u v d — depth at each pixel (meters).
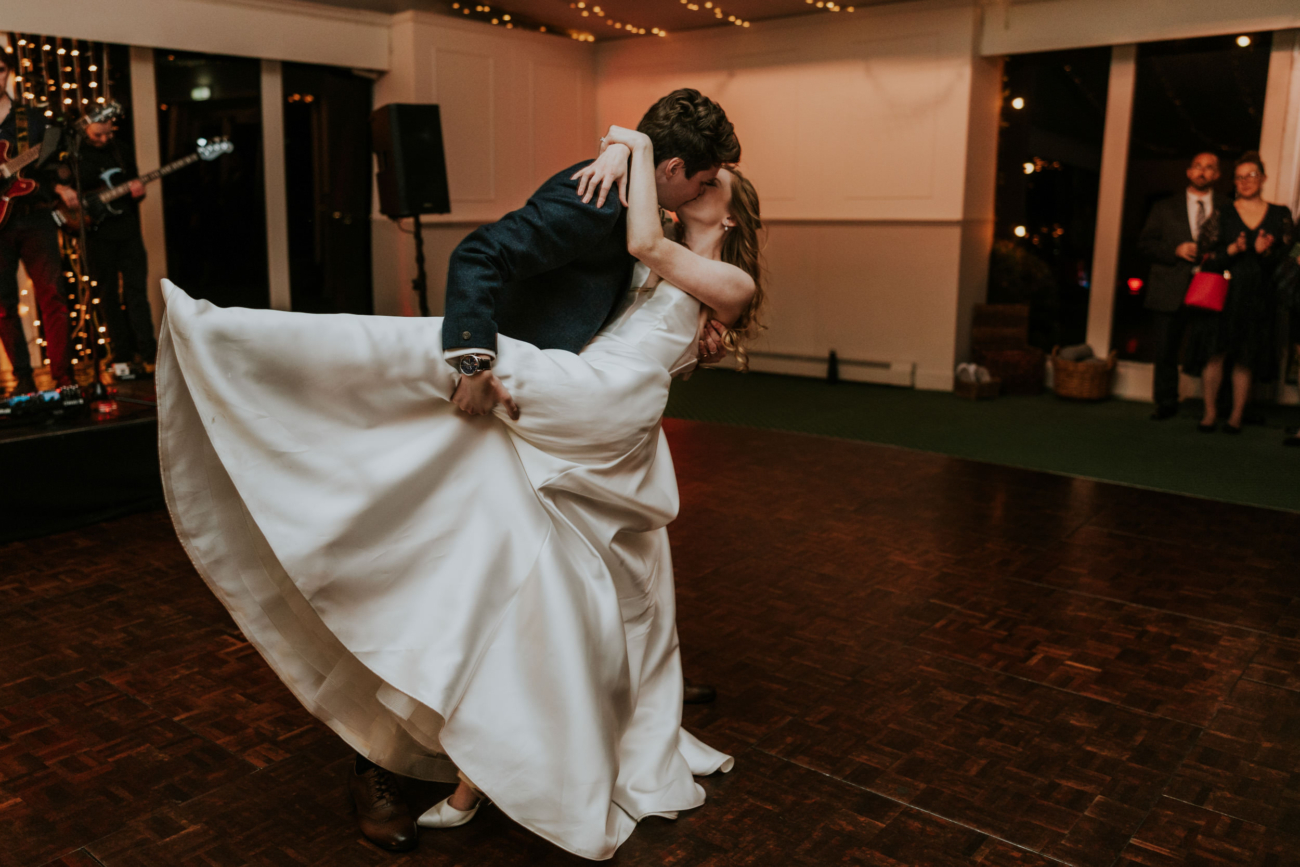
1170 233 5.61
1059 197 6.56
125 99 5.77
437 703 1.54
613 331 1.84
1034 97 6.50
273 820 1.91
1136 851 1.83
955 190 6.43
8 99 4.17
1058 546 3.59
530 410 1.64
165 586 3.15
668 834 1.86
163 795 1.99
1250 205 5.20
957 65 6.29
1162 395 5.82
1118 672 2.58
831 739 2.23
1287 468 4.70
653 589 1.99
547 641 1.62
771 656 2.66
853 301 7.04
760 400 6.43
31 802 1.96
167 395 1.55
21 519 3.56
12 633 2.78
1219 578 3.27
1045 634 2.82
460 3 6.86
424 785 2.07
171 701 2.39
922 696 2.44
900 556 3.47
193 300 1.49
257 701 2.40
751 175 7.33
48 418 3.78
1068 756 2.16
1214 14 5.56
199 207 6.20
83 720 2.29
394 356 1.56
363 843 1.84
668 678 2.03
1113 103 6.17
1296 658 2.67
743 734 2.25
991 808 1.96
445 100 6.84
